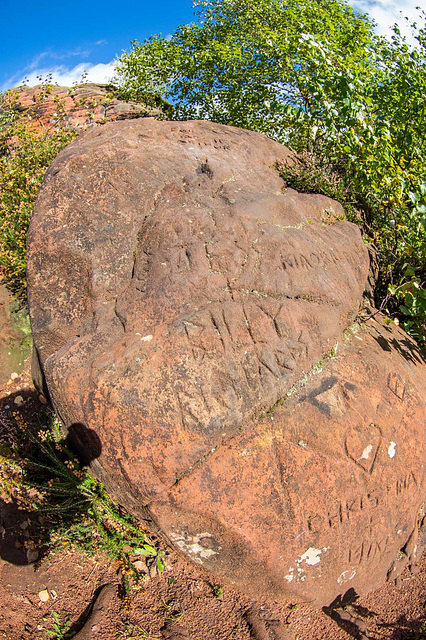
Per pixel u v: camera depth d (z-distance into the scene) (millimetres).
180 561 3014
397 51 4906
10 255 4383
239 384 2637
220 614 2814
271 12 6871
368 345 3252
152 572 2957
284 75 6203
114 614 2738
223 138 4324
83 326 3084
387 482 2908
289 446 2656
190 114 7328
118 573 2959
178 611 2799
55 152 5383
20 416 3637
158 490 2520
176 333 2705
